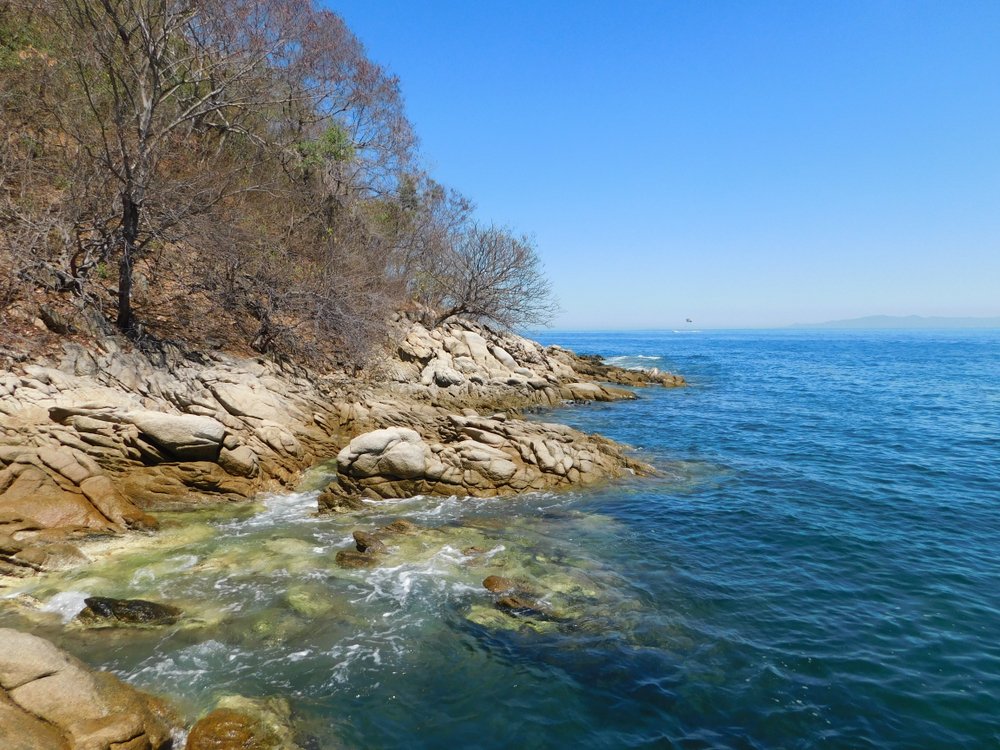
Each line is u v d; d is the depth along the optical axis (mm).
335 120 24016
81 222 14055
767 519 10922
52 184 14867
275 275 18078
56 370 11555
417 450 12203
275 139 22219
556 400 26625
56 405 10719
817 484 13414
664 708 5430
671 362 57188
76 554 8047
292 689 5512
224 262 17016
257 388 14844
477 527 10258
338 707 5309
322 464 14250
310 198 22531
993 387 34250
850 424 21625
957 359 63656
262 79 17812
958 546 9617
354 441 12055
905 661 6238
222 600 7156
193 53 16203
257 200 19797
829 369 48938
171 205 14266
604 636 6656
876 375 42844
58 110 14367
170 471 10898
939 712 5430
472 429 14102
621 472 13961
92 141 13969
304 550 8867
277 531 9773
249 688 5473
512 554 9008
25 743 3770
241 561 8359
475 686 5695
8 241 12859
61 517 8703
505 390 25141
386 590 7613
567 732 5090
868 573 8523
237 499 11305
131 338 13898
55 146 15031
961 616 7230
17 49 15539
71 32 14047
